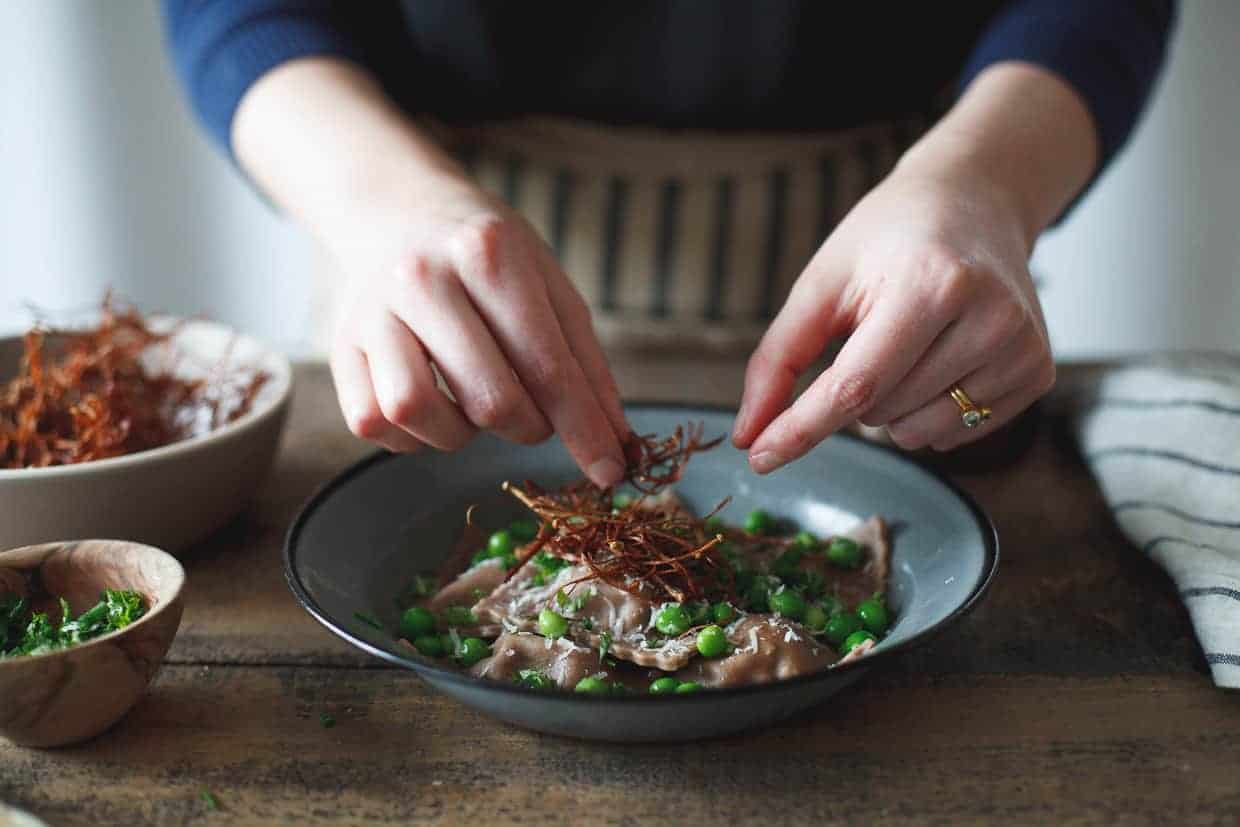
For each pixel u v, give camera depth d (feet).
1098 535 1.70
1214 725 1.37
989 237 1.46
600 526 1.52
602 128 2.21
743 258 2.23
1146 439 1.76
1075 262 3.38
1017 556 1.66
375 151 1.67
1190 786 1.29
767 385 1.48
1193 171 3.20
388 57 2.17
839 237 1.50
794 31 2.09
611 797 1.29
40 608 1.42
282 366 1.77
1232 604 1.43
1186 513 1.63
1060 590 1.59
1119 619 1.54
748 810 1.27
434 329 1.41
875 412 1.47
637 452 1.54
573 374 1.44
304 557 1.44
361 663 1.47
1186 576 1.51
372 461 1.61
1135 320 3.42
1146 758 1.33
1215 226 3.25
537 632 1.44
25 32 3.04
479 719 1.39
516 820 1.26
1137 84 1.92
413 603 1.55
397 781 1.31
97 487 1.51
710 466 1.72
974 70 1.96
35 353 1.72
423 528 1.63
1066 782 1.30
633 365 2.20
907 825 1.26
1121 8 1.94
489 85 2.17
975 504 1.51
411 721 1.38
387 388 1.40
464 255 1.42
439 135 2.23
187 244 3.34
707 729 1.30
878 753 1.34
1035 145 1.69
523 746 1.35
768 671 1.38
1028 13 1.95
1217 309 3.35
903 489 1.60
